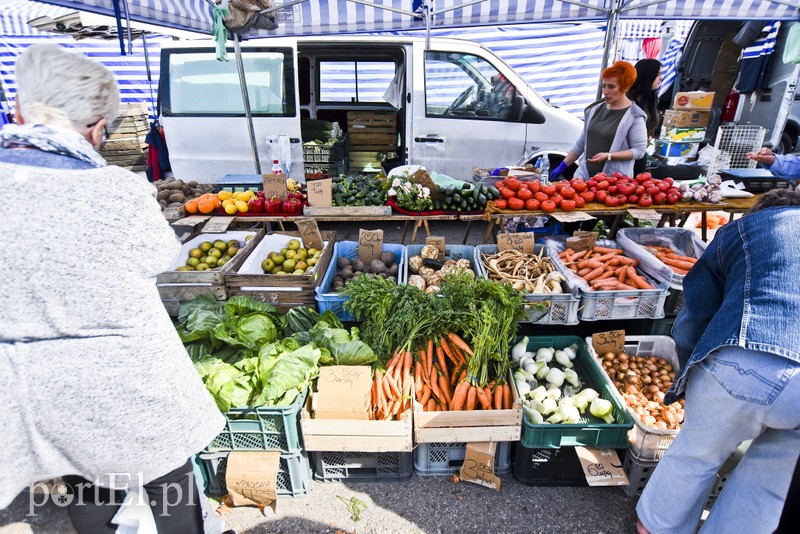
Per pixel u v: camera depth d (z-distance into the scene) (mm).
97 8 3615
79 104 1206
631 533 2166
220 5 4340
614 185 3764
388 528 2203
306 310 2916
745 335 1487
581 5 4281
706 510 2252
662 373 2752
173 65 5441
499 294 2646
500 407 2381
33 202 1086
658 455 2209
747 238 1599
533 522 2227
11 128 1152
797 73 6758
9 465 1220
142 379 1277
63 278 1121
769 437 1587
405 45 5656
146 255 1239
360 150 6629
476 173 4980
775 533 1392
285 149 5516
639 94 4043
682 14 4566
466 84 5707
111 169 1188
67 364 1181
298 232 3779
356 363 2498
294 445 2252
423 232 5977
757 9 4562
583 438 2271
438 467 2461
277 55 5375
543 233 4902
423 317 2623
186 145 5625
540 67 9352
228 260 3277
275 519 2248
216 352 2637
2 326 1117
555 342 2955
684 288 1847
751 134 6809
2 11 7340
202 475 2359
